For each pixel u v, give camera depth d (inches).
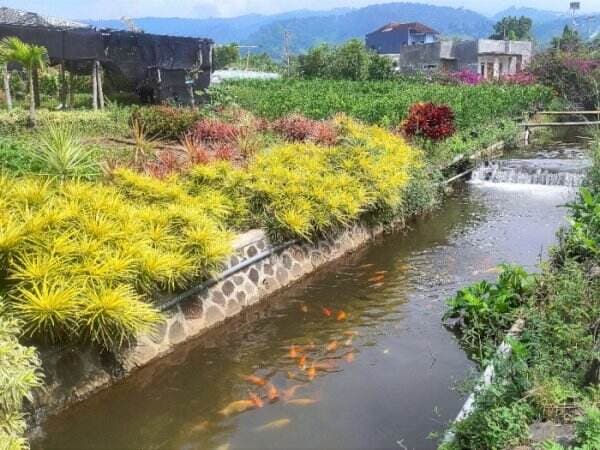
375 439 206.8
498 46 1668.3
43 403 215.0
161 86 829.2
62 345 223.3
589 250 298.2
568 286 240.7
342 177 402.6
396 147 496.7
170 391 237.8
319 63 1704.0
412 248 416.2
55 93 964.6
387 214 441.1
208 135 558.6
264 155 409.7
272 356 266.2
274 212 346.6
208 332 286.8
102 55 760.3
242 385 242.7
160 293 267.4
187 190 343.0
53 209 251.4
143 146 442.9
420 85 1226.6
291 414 222.8
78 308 217.0
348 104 711.1
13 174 307.0
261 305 319.6
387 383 243.3
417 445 203.0
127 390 237.1
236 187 355.3
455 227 468.1
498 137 785.6
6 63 635.5
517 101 982.4
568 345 206.8
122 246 250.2
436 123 585.3
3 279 220.8
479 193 584.7
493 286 306.5
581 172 605.6
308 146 450.6
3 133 550.3
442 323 296.4
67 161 318.7
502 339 245.1
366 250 411.5
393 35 3811.5
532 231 453.4
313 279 357.1
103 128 612.4
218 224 322.3
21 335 207.9
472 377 216.4
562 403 177.3
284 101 754.8
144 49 795.4
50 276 219.8
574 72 1230.3
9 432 173.9
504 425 172.7
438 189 549.0
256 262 328.8
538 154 765.9
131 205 299.3
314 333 288.4
